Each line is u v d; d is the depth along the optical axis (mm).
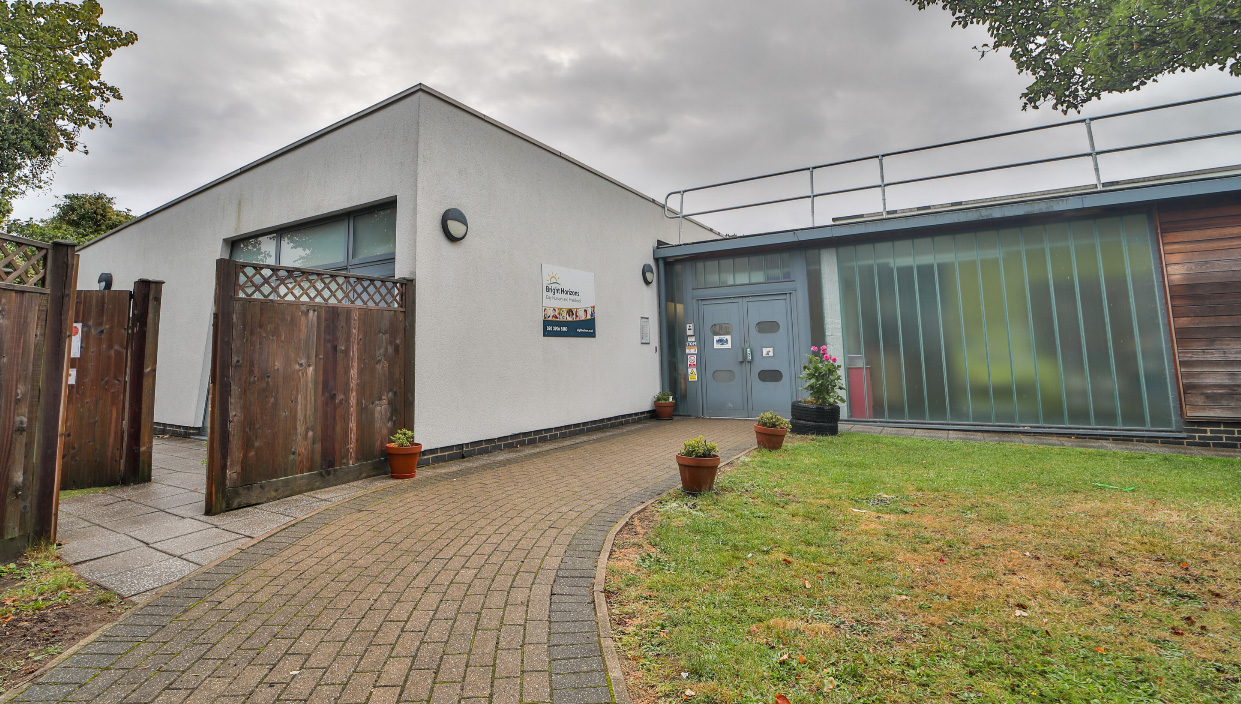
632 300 10406
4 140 11383
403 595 2730
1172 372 7074
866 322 9117
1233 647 2150
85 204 20469
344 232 7137
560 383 8297
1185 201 7070
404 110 6297
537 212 8008
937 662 2062
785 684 1924
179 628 2387
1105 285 7500
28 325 3324
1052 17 4441
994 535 3504
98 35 11250
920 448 6660
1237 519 3701
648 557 3225
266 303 4621
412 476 5488
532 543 3500
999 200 8422
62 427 3502
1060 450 6477
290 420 4766
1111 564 3016
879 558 3150
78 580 2910
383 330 5684
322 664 2092
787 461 5906
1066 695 1840
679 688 1904
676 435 8453
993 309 8156
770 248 10172
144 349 5395
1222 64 3902
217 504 4188
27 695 1879
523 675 2008
